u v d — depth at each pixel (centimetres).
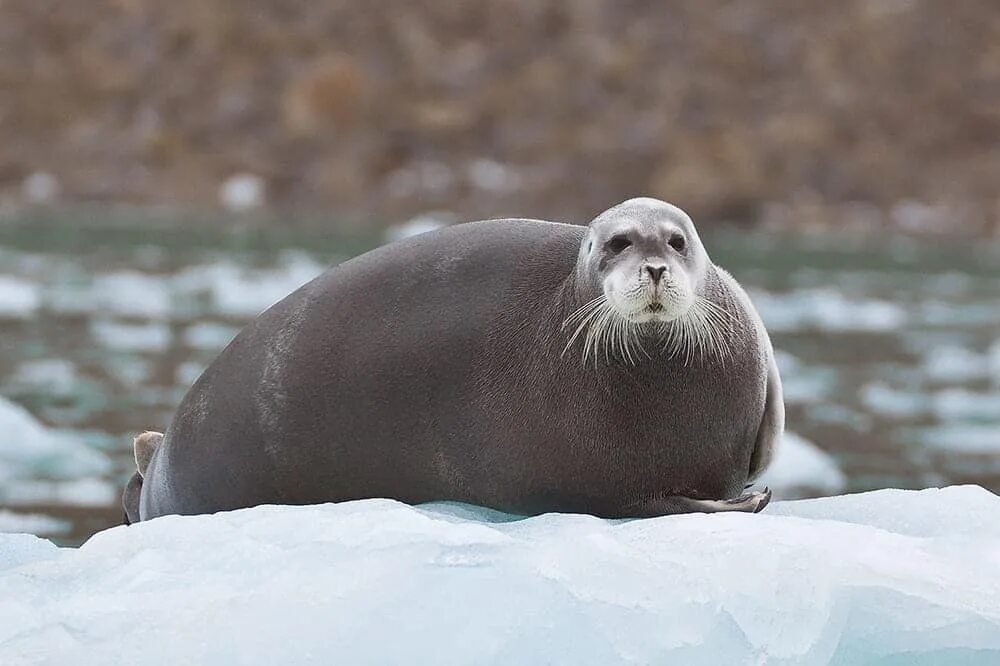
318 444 1930
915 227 12275
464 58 15025
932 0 15162
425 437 1881
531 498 1850
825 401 4588
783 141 13700
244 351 2017
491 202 13138
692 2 15562
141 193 13038
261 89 14688
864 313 6669
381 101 14312
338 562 1564
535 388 1825
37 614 1541
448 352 1878
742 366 1827
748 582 1520
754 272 8262
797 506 1916
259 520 1698
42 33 15025
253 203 13038
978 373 5162
